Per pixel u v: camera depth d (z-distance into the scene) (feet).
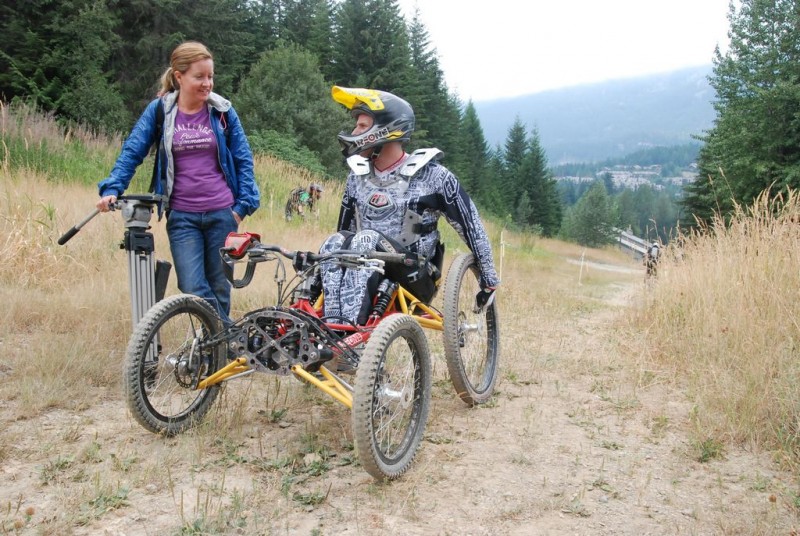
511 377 18.84
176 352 13.92
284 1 187.42
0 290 21.43
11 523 9.88
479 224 15.23
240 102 97.91
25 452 12.21
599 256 156.66
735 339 18.86
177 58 14.90
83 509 10.29
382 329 11.62
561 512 11.09
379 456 11.48
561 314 30.35
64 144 46.88
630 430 14.93
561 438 14.35
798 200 23.90
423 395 12.98
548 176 310.65
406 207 14.35
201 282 15.53
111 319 19.71
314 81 102.94
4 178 34.04
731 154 97.40
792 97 92.07
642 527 10.68
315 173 77.56
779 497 11.68
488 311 17.39
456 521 10.67
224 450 12.76
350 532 10.18
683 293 24.04
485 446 13.78
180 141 15.20
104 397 15.16
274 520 10.39
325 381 12.50
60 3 82.17
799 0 94.58
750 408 14.52
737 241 24.54
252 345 12.22
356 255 12.40
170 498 10.87
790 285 20.21
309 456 12.62
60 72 81.15
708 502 11.52
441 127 212.02
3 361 16.57
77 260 25.57
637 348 21.61
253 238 12.71
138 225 14.83
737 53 99.91
